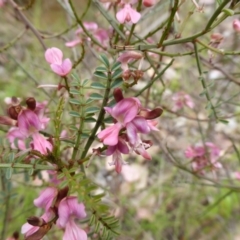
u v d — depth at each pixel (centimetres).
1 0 19
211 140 27
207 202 26
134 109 10
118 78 11
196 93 29
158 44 12
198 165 19
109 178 26
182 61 29
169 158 19
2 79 30
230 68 27
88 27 17
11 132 13
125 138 10
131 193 26
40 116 11
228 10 11
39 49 30
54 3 36
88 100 11
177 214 25
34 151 10
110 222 9
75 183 9
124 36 14
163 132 28
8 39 32
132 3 13
